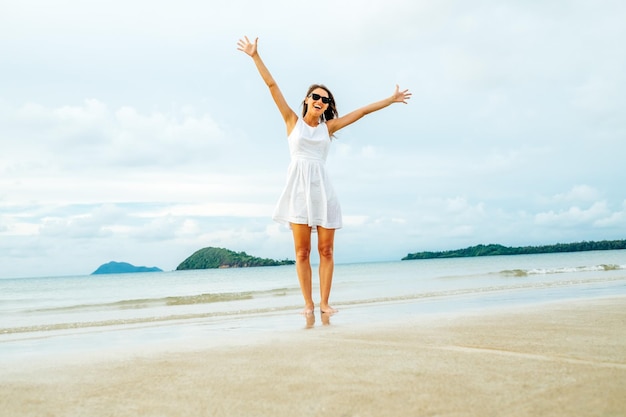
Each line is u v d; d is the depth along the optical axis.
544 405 1.26
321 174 4.45
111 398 1.50
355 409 1.29
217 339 2.81
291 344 2.42
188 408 1.37
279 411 1.30
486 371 1.67
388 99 4.80
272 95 4.50
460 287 10.45
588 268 20.12
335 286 13.78
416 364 1.82
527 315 3.47
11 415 1.35
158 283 28.08
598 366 1.70
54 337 3.87
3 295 17.78
